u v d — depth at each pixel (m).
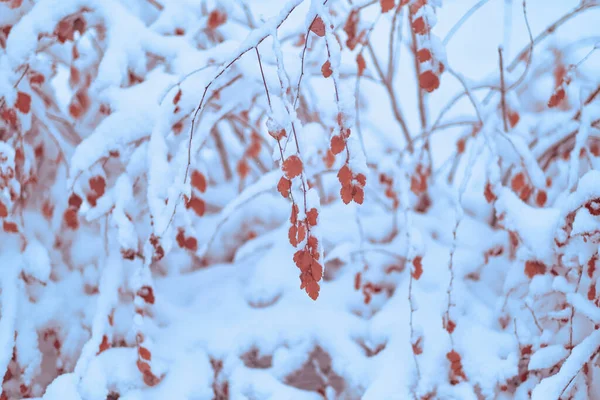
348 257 1.94
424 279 1.91
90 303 1.90
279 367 1.83
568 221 1.71
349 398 1.83
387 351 1.82
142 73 1.87
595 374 1.73
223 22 1.90
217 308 1.92
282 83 1.59
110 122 1.79
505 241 1.92
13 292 1.83
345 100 1.58
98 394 1.75
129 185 1.81
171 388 1.78
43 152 1.96
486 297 1.90
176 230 1.81
